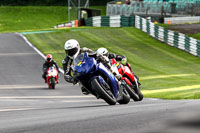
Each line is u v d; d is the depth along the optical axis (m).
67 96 47.78
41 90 54.56
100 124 15.63
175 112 17.72
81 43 108.62
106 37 117.94
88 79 28.12
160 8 149.00
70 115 20.09
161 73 76.88
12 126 16.38
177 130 12.28
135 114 18.61
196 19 150.38
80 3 164.38
